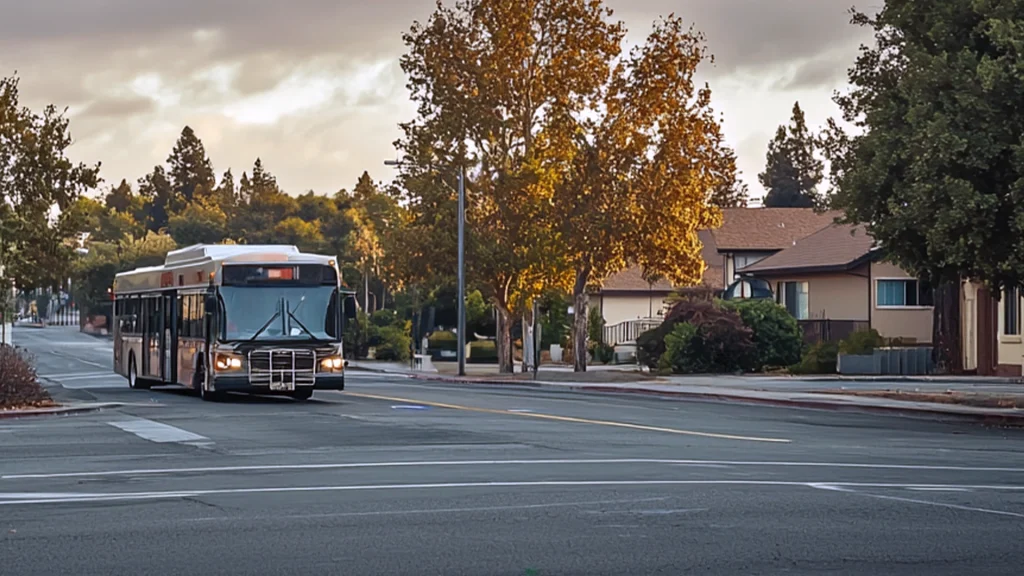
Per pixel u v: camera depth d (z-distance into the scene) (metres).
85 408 28.31
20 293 40.38
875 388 38.41
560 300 73.19
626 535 10.90
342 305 31.69
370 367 67.94
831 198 35.53
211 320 30.94
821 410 31.17
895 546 10.43
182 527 11.29
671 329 51.97
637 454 18.42
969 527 11.42
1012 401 30.55
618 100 50.06
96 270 132.25
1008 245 26.56
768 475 15.58
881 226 28.45
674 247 50.19
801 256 60.31
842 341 50.03
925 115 27.00
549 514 12.09
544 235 51.69
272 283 30.97
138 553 10.02
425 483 14.59
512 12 52.22
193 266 33.00
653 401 34.94
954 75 26.44
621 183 49.97
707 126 49.81
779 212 77.38
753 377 46.56
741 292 67.31
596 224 49.59
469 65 53.91
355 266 101.38
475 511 12.27
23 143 34.75
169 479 15.10
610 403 33.00
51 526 11.35
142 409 28.86
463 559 9.77
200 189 189.12
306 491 13.84
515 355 76.88
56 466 16.73
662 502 12.93
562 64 51.44
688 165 49.41
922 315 56.16
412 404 30.78
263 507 12.55
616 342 71.81
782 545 10.45
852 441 21.34
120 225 169.25
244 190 169.25
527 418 26.00
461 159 54.81
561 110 50.84
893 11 29.16
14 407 28.00
